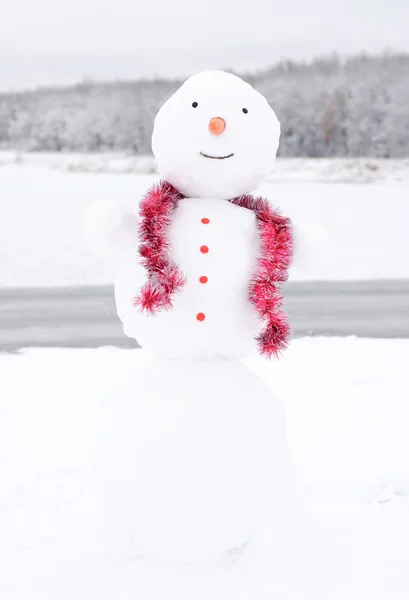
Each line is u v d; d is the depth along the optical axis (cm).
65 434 544
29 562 358
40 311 1021
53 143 6981
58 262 1442
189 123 335
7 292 1166
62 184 3453
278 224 347
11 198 2750
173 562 344
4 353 785
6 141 7288
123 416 331
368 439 529
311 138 5828
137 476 323
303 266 360
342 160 4909
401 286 1214
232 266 332
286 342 340
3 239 1730
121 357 758
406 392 638
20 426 561
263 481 328
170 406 325
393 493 449
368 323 938
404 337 860
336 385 657
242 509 325
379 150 5600
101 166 4791
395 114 5512
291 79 6244
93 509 422
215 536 326
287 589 328
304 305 1055
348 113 5694
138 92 6825
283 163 4678
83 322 952
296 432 543
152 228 330
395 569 351
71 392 642
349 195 2917
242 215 344
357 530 396
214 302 330
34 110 7419
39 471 479
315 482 461
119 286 349
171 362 342
